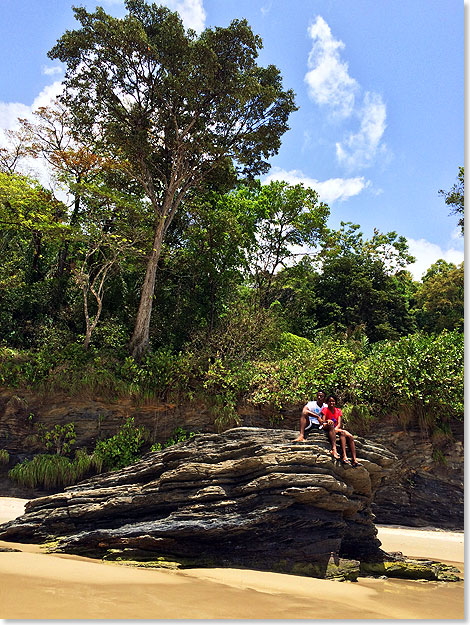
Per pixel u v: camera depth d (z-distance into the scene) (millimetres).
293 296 32750
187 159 22688
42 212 22828
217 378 18641
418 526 15328
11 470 16328
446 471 16031
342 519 8922
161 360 19203
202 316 25125
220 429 17812
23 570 6469
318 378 18500
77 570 6879
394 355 17922
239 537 8484
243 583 7008
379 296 37438
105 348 21000
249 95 20938
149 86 21938
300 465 8656
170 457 9852
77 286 24125
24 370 18609
